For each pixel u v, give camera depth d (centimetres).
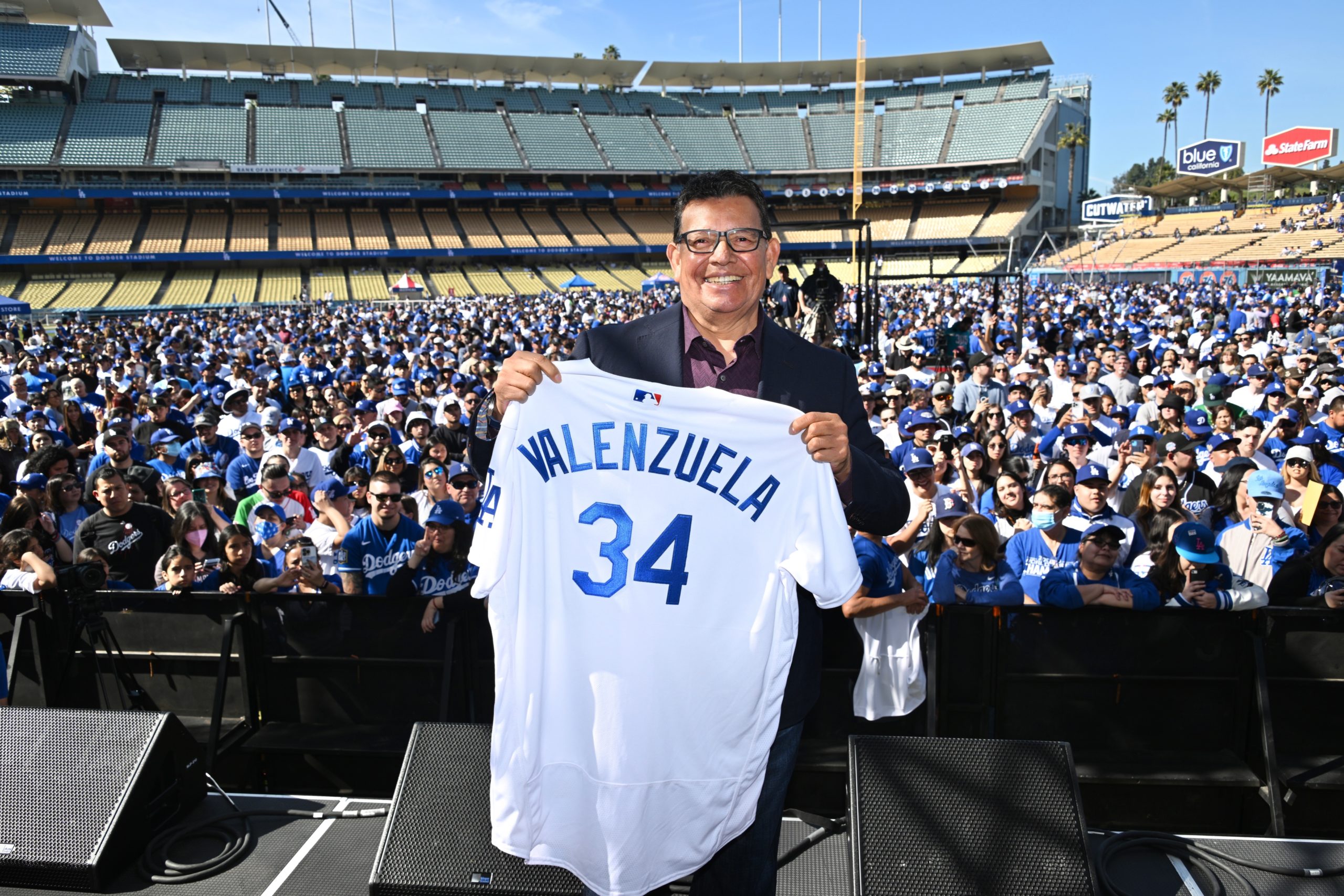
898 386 1239
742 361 255
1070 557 565
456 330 2752
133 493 686
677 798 236
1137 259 5988
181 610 469
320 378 1625
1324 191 6475
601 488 240
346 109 6519
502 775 239
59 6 5903
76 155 5519
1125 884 331
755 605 238
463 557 529
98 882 317
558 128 6919
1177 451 732
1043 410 1140
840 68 7600
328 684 469
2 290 4959
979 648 449
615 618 236
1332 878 330
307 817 365
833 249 6850
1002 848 299
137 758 338
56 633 472
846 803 452
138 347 2119
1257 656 423
